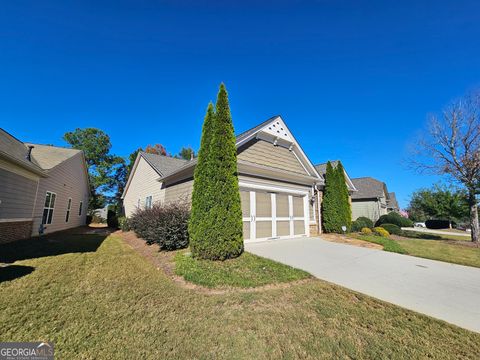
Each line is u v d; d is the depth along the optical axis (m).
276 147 10.45
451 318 3.20
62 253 7.14
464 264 6.51
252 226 8.73
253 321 3.00
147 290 4.07
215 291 4.08
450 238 13.65
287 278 4.71
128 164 31.16
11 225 8.60
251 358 2.28
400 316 3.23
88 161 29.36
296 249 7.73
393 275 5.23
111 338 2.56
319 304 3.56
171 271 5.29
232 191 6.48
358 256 7.04
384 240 9.64
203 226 6.11
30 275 4.73
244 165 8.48
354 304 3.59
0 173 7.63
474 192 11.75
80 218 18.86
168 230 7.55
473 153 11.66
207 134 6.85
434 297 3.95
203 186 6.45
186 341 2.53
